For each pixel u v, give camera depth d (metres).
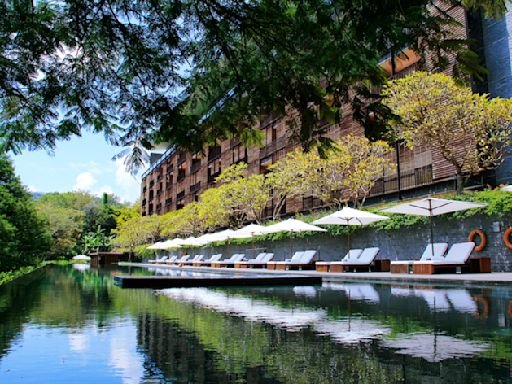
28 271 27.50
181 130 3.79
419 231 16.41
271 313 6.17
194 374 3.04
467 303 6.93
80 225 70.25
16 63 3.43
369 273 15.29
